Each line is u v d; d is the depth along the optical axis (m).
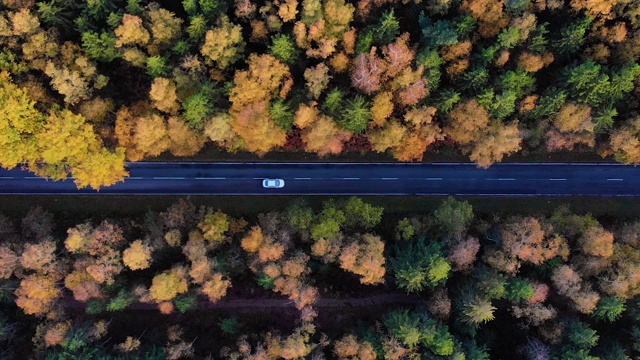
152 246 61.31
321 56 55.84
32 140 57.22
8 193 68.38
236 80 54.59
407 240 65.19
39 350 60.78
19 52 56.66
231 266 63.53
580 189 70.31
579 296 59.50
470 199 69.88
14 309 66.81
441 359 58.22
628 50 57.72
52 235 65.06
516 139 57.66
